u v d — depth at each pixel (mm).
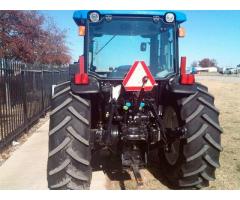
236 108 13625
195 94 4449
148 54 4871
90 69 4801
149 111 4629
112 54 4820
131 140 4504
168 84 4617
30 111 9227
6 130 6898
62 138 4086
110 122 4477
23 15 11453
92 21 4711
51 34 21688
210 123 4309
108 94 4641
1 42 10758
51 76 13617
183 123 4375
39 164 5973
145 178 5078
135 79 4301
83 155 4086
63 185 4070
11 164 6008
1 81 6836
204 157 4277
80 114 4156
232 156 6227
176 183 4637
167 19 4789
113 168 5461
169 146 4691
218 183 4891
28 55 11938
